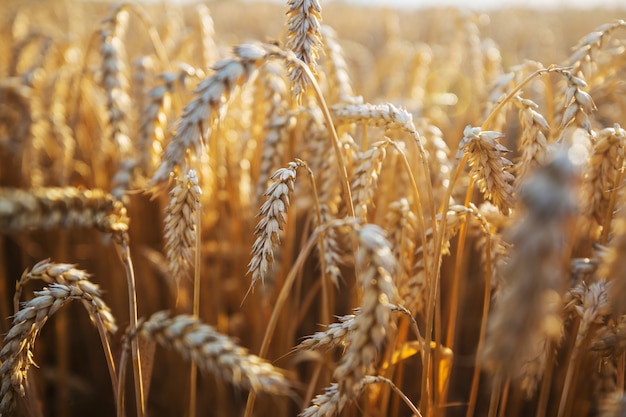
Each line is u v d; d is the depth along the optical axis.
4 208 0.38
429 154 0.64
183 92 0.76
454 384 0.80
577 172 0.26
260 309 0.72
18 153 0.93
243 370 0.37
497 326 0.28
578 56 0.57
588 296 0.47
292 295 0.85
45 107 0.94
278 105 0.67
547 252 0.25
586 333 0.48
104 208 0.46
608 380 0.55
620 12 3.09
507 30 2.23
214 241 0.85
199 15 0.80
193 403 0.57
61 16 1.88
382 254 0.37
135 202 0.84
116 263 0.84
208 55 0.80
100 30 0.77
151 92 0.65
